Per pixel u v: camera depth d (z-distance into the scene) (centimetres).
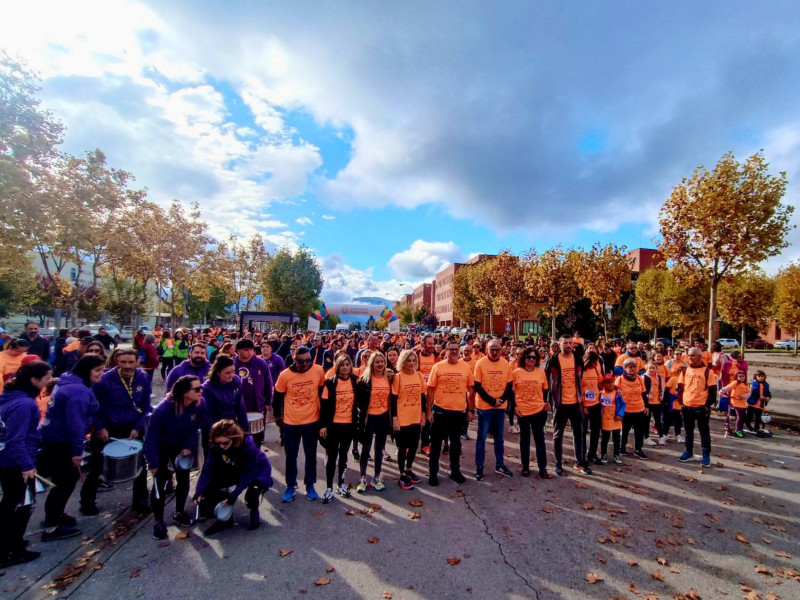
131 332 2266
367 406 522
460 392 561
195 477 588
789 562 367
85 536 403
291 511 468
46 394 615
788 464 650
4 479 348
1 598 306
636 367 680
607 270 1953
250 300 4197
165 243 2666
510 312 3247
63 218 1603
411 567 353
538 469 618
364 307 5206
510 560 365
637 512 468
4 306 1320
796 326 2672
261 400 579
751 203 1123
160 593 315
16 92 1361
